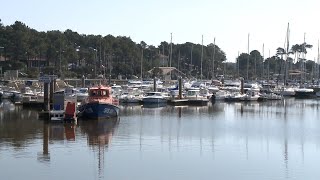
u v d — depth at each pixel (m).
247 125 53.28
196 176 28.83
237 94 93.88
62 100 52.91
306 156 35.25
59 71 127.06
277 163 32.69
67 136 42.00
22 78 114.81
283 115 66.00
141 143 39.25
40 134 42.75
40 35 142.12
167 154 34.91
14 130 44.84
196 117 61.16
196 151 36.31
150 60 175.62
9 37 129.88
